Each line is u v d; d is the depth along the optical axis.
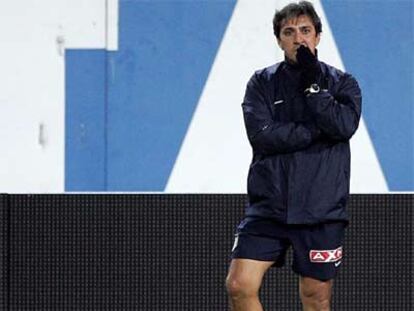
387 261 25.23
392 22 25.22
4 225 25.30
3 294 25.42
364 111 25.22
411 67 25.20
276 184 18.56
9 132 25.23
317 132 18.47
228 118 25.30
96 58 25.28
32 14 25.19
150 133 25.38
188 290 25.45
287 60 18.94
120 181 25.41
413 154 25.23
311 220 18.48
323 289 19.03
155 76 25.33
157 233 25.38
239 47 25.23
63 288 25.55
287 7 18.75
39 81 25.25
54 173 25.33
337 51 25.22
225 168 25.31
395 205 25.14
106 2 25.27
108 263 25.48
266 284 25.31
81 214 25.38
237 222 25.28
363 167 25.23
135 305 25.56
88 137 25.34
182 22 25.31
